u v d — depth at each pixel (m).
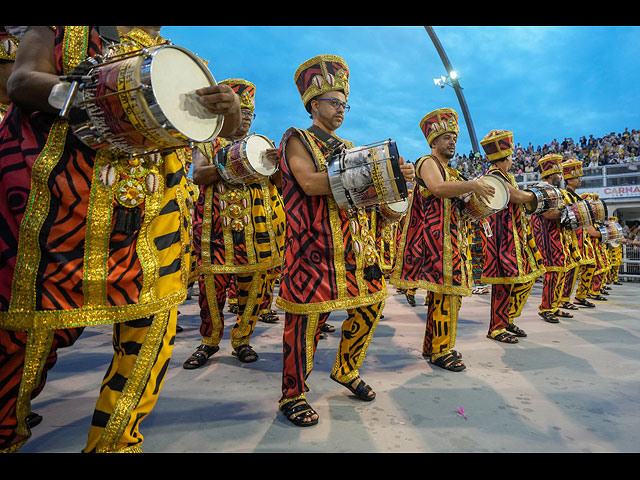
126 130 0.97
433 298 2.77
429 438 1.69
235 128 1.29
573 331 3.84
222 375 2.50
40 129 1.04
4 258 1.03
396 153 1.70
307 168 1.87
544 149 22.14
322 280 1.87
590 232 5.73
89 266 1.06
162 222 1.21
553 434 1.74
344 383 2.14
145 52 0.97
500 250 3.41
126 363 1.15
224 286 2.85
